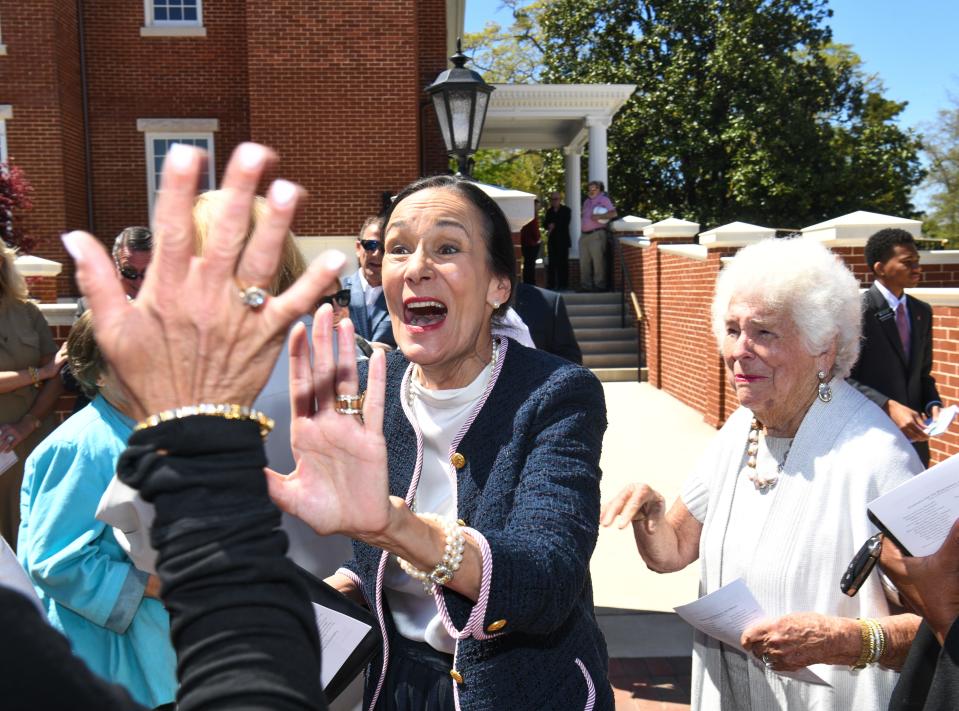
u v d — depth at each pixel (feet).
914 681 5.32
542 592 4.36
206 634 2.51
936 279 29.17
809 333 6.41
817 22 88.17
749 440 7.09
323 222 47.44
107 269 2.67
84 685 2.10
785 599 6.53
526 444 5.33
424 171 55.26
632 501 7.04
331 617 5.79
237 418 2.74
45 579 7.04
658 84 86.89
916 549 5.20
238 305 2.71
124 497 5.95
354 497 3.82
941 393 19.24
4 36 49.85
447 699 5.58
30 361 15.02
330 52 47.24
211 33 54.60
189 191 2.63
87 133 54.29
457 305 5.54
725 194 87.56
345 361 3.89
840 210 86.12
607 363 48.14
